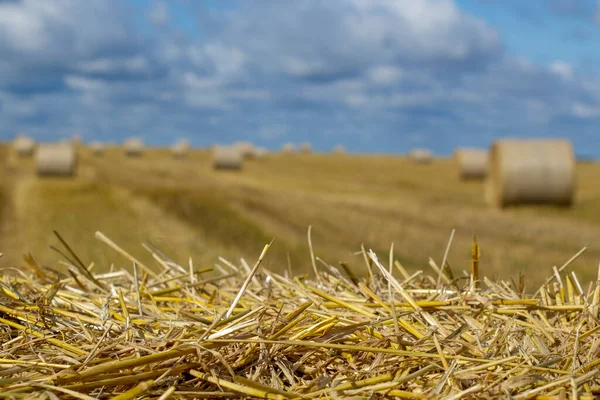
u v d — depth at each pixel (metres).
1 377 2.15
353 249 14.48
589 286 2.98
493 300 2.79
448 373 2.15
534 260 12.95
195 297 3.14
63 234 14.98
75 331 2.59
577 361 2.33
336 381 2.16
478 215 20.56
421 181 38.28
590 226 18.39
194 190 24.09
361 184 35.25
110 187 27.77
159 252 3.71
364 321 2.60
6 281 3.28
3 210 20.36
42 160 34.06
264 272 3.49
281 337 2.43
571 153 22.20
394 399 2.12
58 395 2.04
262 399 2.11
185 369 2.19
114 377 2.11
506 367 2.28
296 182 35.91
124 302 2.75
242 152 65.25
